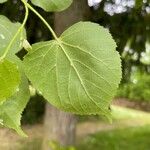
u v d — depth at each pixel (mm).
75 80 308
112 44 307
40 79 310
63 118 2129
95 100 304
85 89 306
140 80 6066
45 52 312
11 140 2590
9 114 317
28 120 3641
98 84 304
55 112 2125
